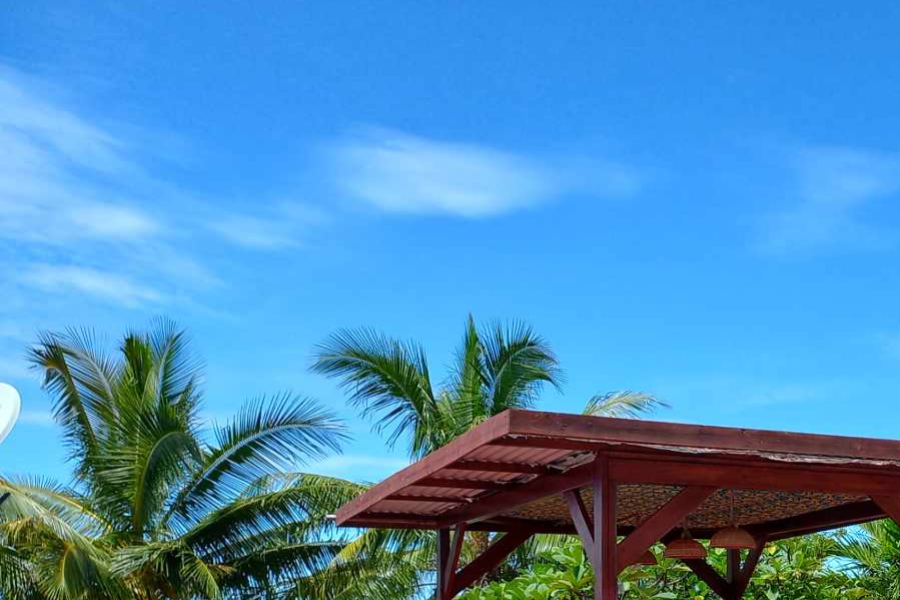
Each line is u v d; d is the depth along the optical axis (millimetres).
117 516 18672
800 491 7590
